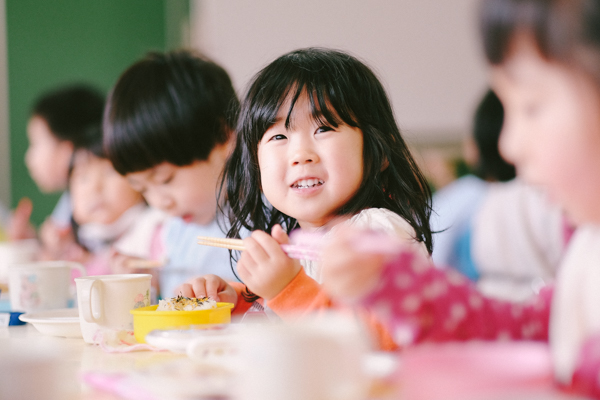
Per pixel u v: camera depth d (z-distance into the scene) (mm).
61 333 851
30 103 3543
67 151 2748
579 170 460
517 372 410
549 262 1732
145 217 1902
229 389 458
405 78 3143
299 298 716
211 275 1035
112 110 1401
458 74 3066
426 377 408
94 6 3533
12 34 3508
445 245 1979
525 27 469
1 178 3521
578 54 450
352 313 657
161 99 1354
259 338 422
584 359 480
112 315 811
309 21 3305
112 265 1649
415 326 528
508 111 506
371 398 436
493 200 1830
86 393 509
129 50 3547
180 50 1535
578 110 453
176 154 1358
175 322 749
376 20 3182
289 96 970
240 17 3383
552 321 594
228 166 1163
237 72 3377
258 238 746
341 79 986
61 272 1174
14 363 459
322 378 411
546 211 1704
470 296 559
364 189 978
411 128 3107
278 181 979
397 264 526
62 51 3537
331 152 949
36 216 3547
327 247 532
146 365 616
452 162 2984
